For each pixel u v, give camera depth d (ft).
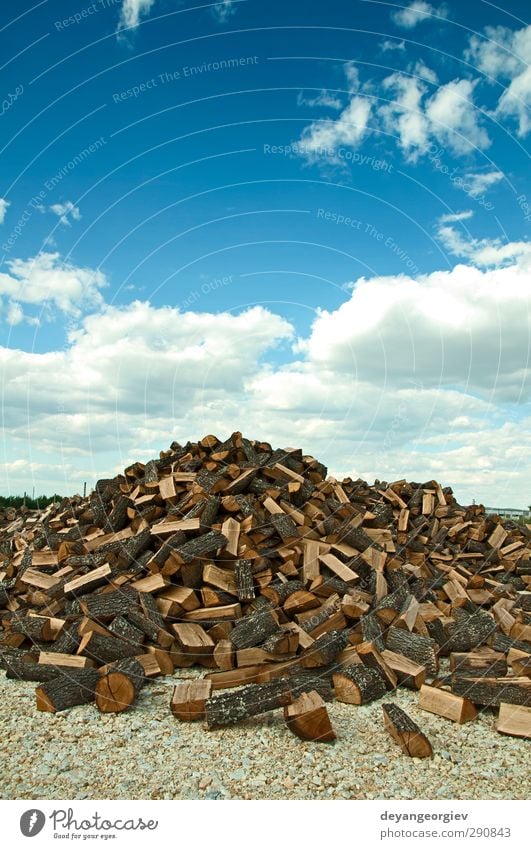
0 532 38.91
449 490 37.81
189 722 16.62
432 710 17.22
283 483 27.45
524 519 40.83
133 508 26.55
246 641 19.90
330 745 15.25
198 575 22.67
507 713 16.38
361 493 32.19
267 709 16.34
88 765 14.40
